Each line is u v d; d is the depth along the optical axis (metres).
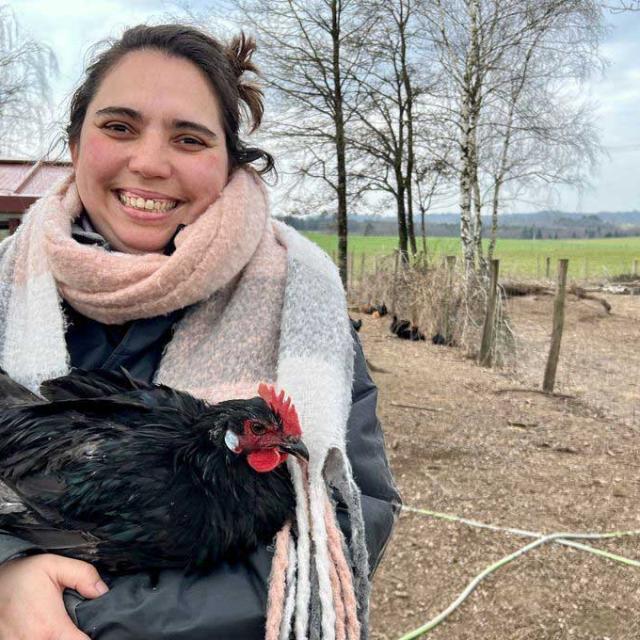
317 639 1.38
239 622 1.38
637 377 10.46
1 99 8.76
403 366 10.35
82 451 1.57
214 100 1.83
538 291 19.75
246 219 1.82
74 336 1.85
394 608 4.20
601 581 4.48
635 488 5.92
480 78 14.30
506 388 9.23
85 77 1.93
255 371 1.81
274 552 1.50
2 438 1.63
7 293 1.88
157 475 1.52
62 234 1.79
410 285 13.53
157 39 1.79
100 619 1.35
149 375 1.84
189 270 1.72
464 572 4.59
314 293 1.87
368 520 1.63
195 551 1.47
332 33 16.42
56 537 1.49
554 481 6.05
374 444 1.83
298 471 1.59
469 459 6.52
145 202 1.79
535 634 3.95
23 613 1.33
